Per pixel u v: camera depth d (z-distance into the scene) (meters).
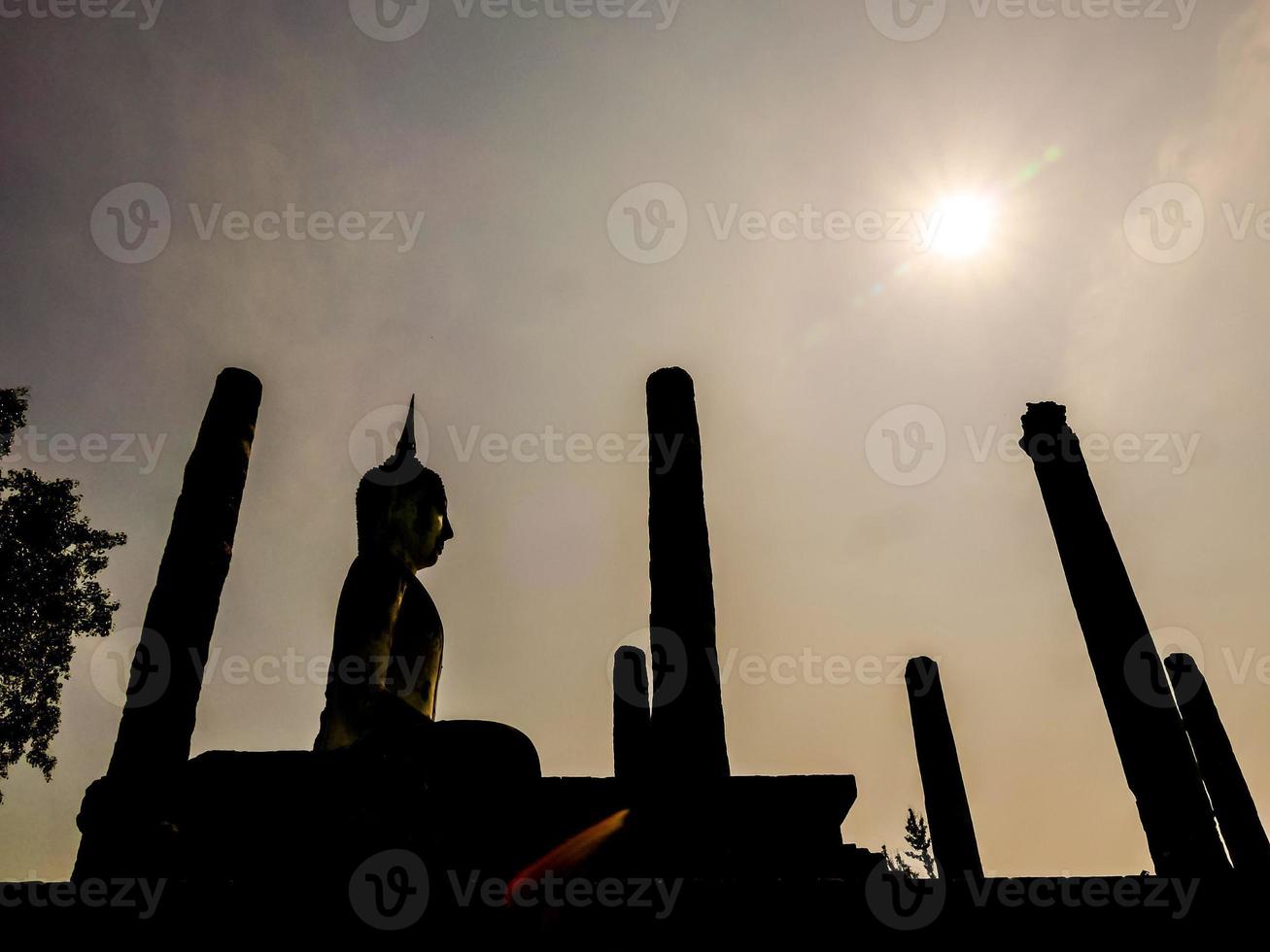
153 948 6.33
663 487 11.53
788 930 6.69
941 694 17.67
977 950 6.65
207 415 10.82
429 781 8.20
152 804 8.12
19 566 18.31
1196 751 16.28
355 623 10.02
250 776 8.35
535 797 8.45
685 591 10.70
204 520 9.91
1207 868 10.13
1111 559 12.19
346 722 9.41
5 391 19.50
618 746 16.64
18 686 18.11
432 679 10.54
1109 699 11.56
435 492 11.59
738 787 8.77
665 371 12.57
